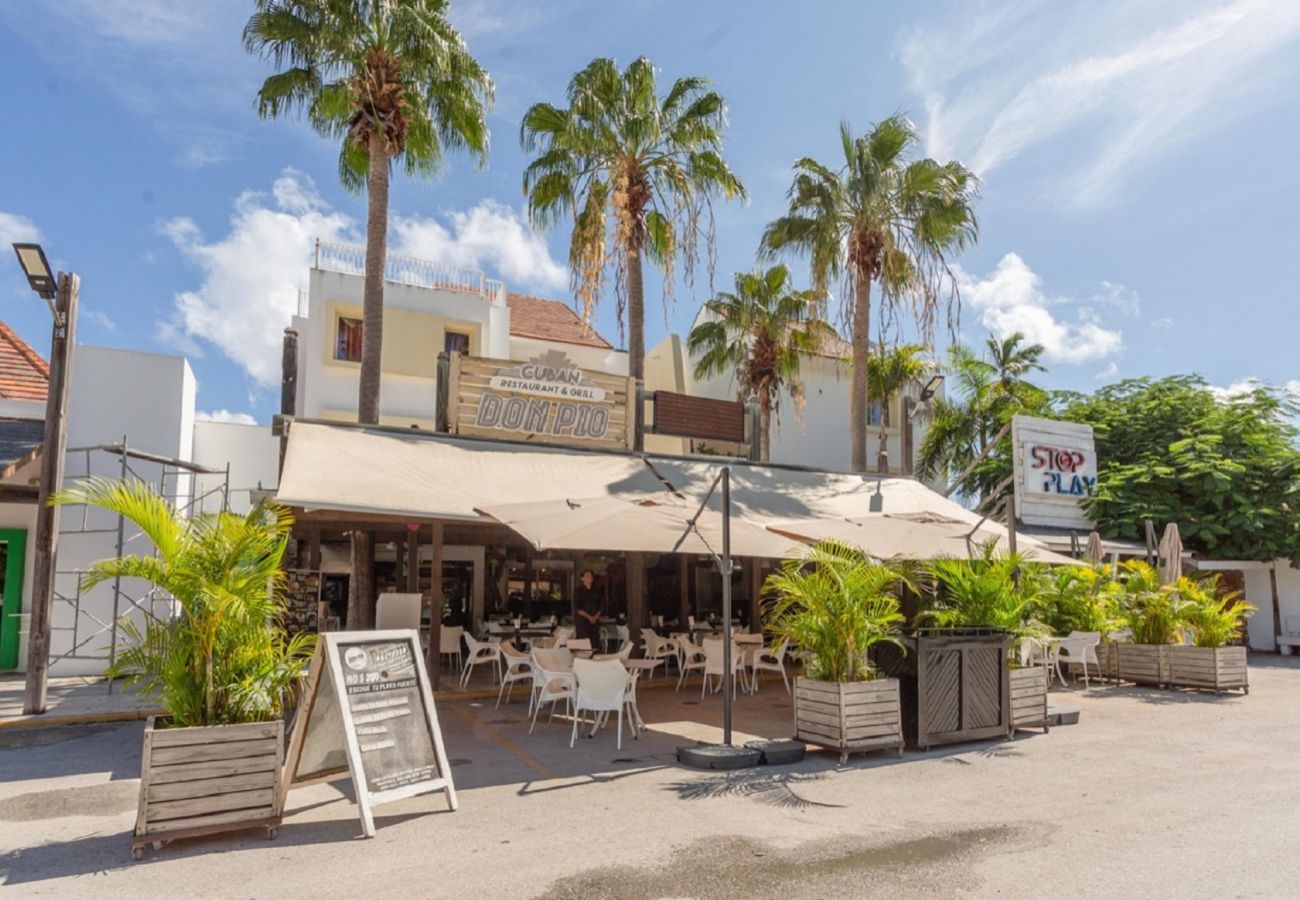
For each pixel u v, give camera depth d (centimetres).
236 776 562
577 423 1456
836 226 1938
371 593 1538
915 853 537
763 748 811
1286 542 2206
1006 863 517
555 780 737
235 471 2014
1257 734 963
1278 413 2478
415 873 502
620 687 888
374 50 1579
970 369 2944
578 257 1862
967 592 1006
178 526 603
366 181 1836
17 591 1499
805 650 895
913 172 1867
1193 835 572
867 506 1470
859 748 813
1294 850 539
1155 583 1529
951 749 873
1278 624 2419
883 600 886
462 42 1648
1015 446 2350
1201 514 2319
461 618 2088
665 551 874
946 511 1552
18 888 478
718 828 593
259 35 1552
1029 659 1155
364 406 1570
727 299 2530
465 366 1380
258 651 606
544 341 2655
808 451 2784
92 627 1472
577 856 532
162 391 1617
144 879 492
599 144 1831
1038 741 918
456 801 644
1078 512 2422
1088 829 588
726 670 844
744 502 1338
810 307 2059
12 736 967
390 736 622
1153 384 2725
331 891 471
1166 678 1390
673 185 1859
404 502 1043
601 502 943
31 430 1490
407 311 2269
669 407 1563
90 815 634
